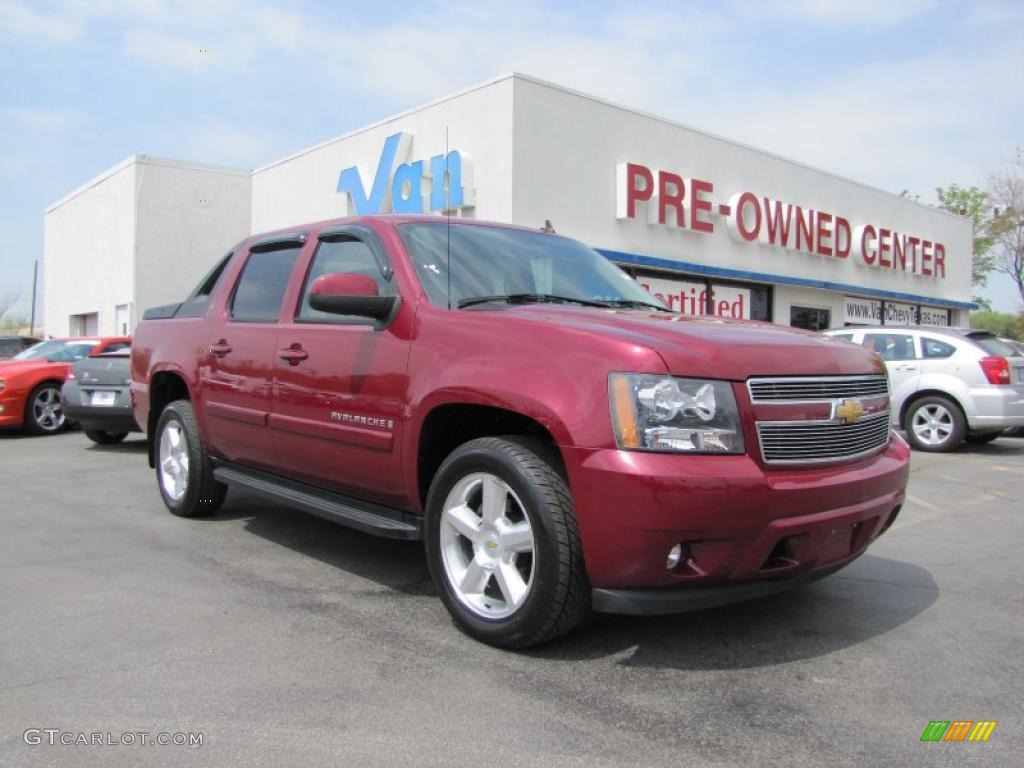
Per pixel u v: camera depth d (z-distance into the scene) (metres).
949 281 26.19
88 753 2.49
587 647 3.36
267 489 4.71
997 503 6.77
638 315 3.64
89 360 9.39
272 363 4.57
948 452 10.06
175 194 20.64
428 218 4.39
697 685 3.01
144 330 6.26
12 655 3.23
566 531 3.06
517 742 2.57
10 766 2.41
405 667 3.14
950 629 3.66
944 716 2.80
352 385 3.96
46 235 28.48
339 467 4.12
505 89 13.00
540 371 3.15
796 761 2.48
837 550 3.24
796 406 3.14
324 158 17.78
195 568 4.46
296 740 2.57
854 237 21.33
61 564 4.53
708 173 16.80
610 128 14.54
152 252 20.38
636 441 2.89
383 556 4.74
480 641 3.39
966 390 9.80
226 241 21.23
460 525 3.46
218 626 3.57
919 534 5.60
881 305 23.25
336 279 3.73
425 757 2.47
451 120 14.00
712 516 2.84
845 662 3.26
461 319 3.56
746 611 3.86
